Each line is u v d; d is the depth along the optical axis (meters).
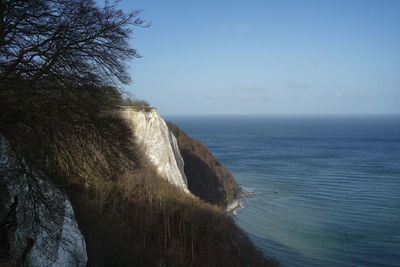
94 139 12.57
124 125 14.26
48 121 10.66
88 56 11.49
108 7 11.55
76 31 11.05
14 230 10.91
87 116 11.84
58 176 11.86
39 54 10.52
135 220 26.73
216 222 34.19
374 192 71.19
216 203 56.28
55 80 10.76
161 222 29.41
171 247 26.56
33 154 10.65
